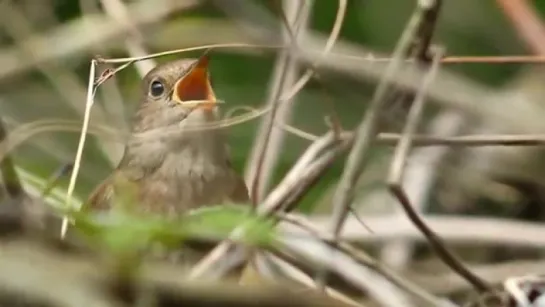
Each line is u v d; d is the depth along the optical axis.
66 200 2.93
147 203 2.99
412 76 2.96
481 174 3.15
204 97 3.03
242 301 2.83
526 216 3.16
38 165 3.06
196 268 2.90
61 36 3.18
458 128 3.14
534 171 3.15
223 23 3.20
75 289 2.82
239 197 3.00
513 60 2.97
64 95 3.17
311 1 3.09
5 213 2.84
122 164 3.02
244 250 2.92
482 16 3.28
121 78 3.17
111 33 3.15
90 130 2.98
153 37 3.17
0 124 2.95
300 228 3.00
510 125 3.14
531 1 3.22
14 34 3.18
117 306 2.82
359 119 3.13
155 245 2.86
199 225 2.87
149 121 3.03
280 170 3.11
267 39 3.19
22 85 3.21
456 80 3.17
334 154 2.97
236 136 3.11
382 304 2.95
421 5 2.95
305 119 3.13
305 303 2.84
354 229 3.08
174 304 2.83
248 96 3.21
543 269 3.05
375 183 3.15
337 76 3.13
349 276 2.98
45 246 2.83
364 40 3.27
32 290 2.81
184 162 3.00
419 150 3.15
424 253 3.11
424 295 2.96
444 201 3.15
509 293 2.96
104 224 2.86
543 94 3.20
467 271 2.96
